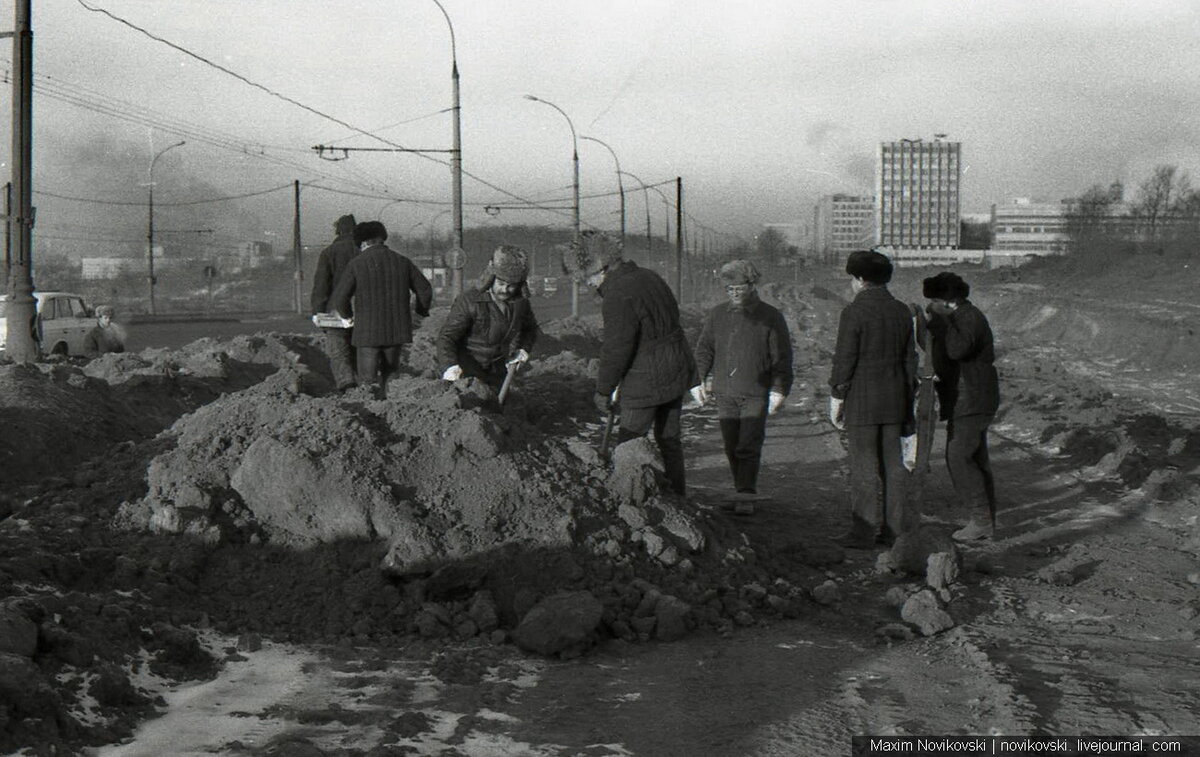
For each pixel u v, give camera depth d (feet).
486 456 20.90
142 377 40.29
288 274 392.68
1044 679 16.12
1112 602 20.65
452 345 25.59
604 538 20.36
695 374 25.20
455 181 99.50
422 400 22.82
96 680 13.74
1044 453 39.29
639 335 24.62
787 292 334.65
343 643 17.02
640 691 15.56
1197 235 287.07
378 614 18.06
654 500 21.79
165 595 17.72
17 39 52.75
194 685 14.97
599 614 17.54
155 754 12.54
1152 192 327.88
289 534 19.75
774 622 19.48
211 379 46.98
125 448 24.59
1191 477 32.71
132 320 160.66
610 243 24.66
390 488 20.01
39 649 14.30
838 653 17.65
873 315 25.17
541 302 267.18
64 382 34.88
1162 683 15.89
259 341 57.00
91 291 343.05
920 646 18.13
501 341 26.09
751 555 22.09
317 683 15.21
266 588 18.60
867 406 25.12
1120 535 26.50
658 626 18.40
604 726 14.07
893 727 14.14
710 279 374.43
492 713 14.42
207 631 17.06
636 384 24.63
